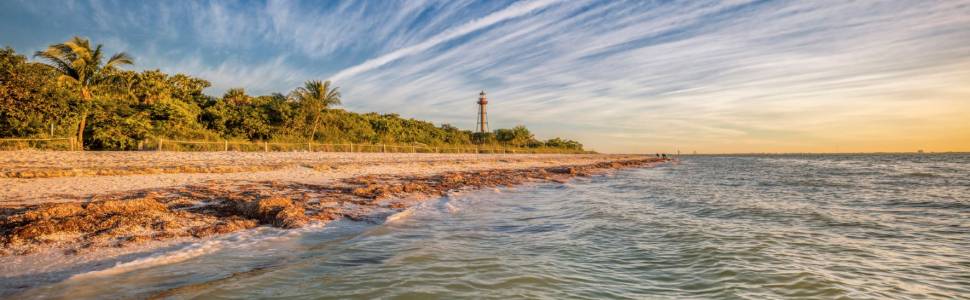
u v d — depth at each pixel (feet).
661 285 17.13
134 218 25.36
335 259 19.97
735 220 32.89
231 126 121.29
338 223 29.09
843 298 15.94
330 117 154.40
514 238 25.66
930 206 42.06
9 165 47.85
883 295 16.38
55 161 54.80
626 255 21.75
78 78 94.22
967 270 19.70
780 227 29.94
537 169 100.89
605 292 16.15
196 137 98.22
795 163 204.95
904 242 25.44
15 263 17.98
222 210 30.63
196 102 129.80
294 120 132.98
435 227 28.89
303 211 30.19
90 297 14.58
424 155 135.33
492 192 52.21
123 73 106.22
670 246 23.75
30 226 21.79
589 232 27.68
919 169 125.80
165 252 20.52
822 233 27.89
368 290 15.74
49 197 32.32
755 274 18.62
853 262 20.85
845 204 43.32
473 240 24.89
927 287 17.35
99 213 25.79
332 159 87.35
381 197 40.73
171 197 35.01
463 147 196.65
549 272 18.47
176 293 15.07
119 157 65.00
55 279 16.31
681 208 39.68
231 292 15.28
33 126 73.10
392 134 180.55
